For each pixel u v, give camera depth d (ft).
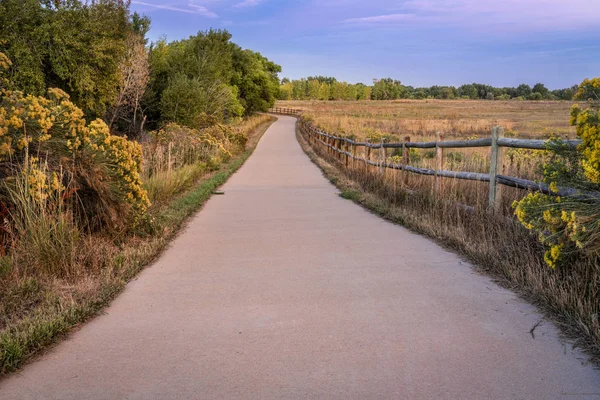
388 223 24.61
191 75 122.52
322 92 563.89
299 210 29.89
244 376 9.39
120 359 10.25
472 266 16.22
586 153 11.98
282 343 10.82
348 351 10.32
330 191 39.32
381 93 609.83
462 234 18.99
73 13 66.23
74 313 12.30
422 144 27.71
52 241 15.96
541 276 13.25
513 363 9.60
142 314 12.83
